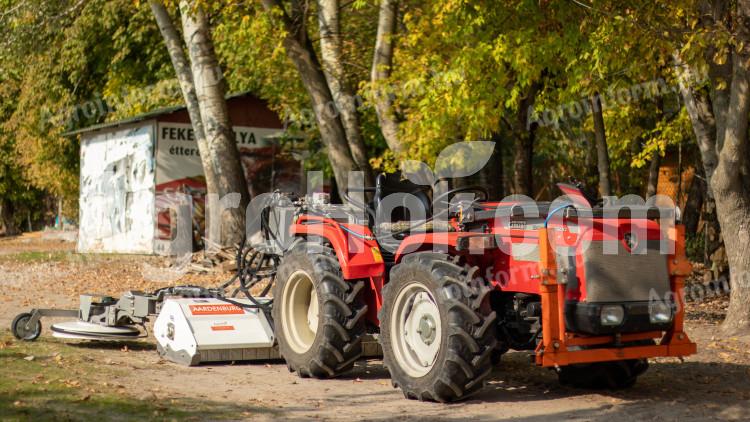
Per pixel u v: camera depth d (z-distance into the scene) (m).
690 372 10.84
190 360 10.80
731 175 13.88
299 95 29.48
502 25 18.41
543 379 10.45
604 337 8.77
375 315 10.30
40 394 8.31
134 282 22.39
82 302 12.35
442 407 8.68
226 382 9.85
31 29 30.52
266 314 11.41
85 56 38.25
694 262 27.31
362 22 27.11
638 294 8.73
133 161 34.78
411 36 20.47
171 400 8.44
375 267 10.01
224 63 33.31
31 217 71.19
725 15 13.79
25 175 53.16
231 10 21.47
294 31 22.27
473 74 17.89
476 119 18.00
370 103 20.78
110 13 36.38
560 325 8.49
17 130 45.78
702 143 15.45
